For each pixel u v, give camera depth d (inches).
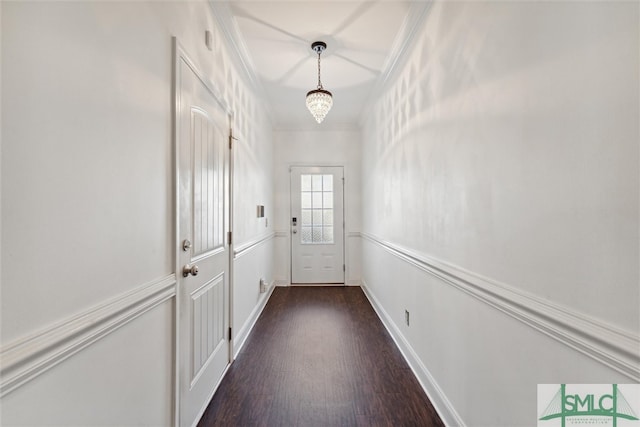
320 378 76.7
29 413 26.1
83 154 32.0
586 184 30.3
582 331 30.5
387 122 112.0
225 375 78.0
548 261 35.2
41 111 27.1
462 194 55.1
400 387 73.1
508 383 42.3
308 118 163.0
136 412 41.6
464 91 54.3
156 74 46.7
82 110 31.9
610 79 27.9
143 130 43.2
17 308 25.0
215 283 72.5
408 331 86.5
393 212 103.3
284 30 83.3
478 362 49.9
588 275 30.3
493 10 45.4
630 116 26.2
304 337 102.0
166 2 49.8
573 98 31.7
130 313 39.6
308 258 176.1
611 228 28.0
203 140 65.1
